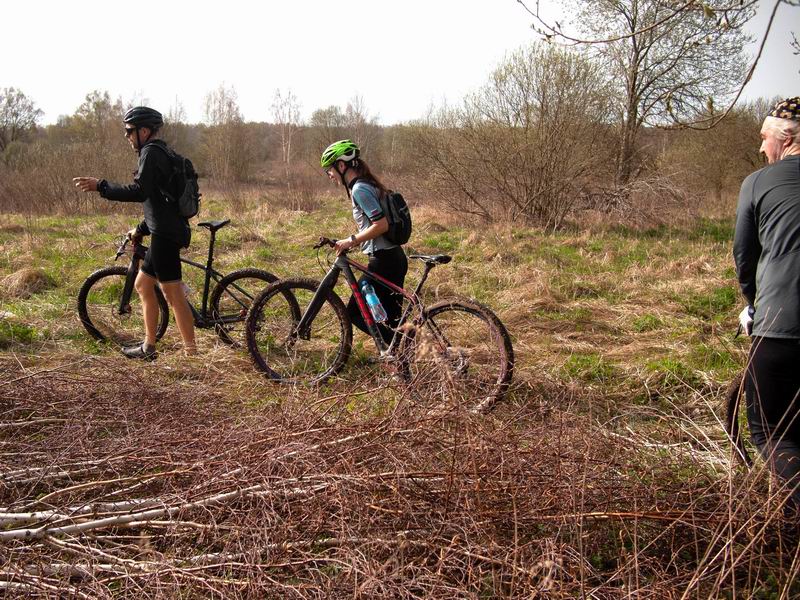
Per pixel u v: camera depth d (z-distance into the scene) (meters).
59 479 2.99
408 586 2.20
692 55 14.41
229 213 15.24
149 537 2.42
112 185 4.66
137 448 3.06
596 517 2.57
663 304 7.21
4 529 2.64
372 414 3.46
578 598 2.21
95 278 5.63
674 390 4.77
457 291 7.71
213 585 2.32
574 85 14.52
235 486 2.70
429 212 14.94
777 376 2.52
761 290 2.56
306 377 4.74
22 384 3.85
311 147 31.20
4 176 17.45
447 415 2.80
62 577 2.36
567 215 15.10
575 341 6.05
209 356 5.02
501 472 2.59
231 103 29.00
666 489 2.75
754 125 20.39
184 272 8.54
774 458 2.54
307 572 2.42
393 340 4.41
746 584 2.35
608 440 2.98
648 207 14.94
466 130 15.13
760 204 2.55
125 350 5.32
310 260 9.45
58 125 40.44
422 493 2.62
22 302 6.78
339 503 2.50
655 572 2.39
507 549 2.34
